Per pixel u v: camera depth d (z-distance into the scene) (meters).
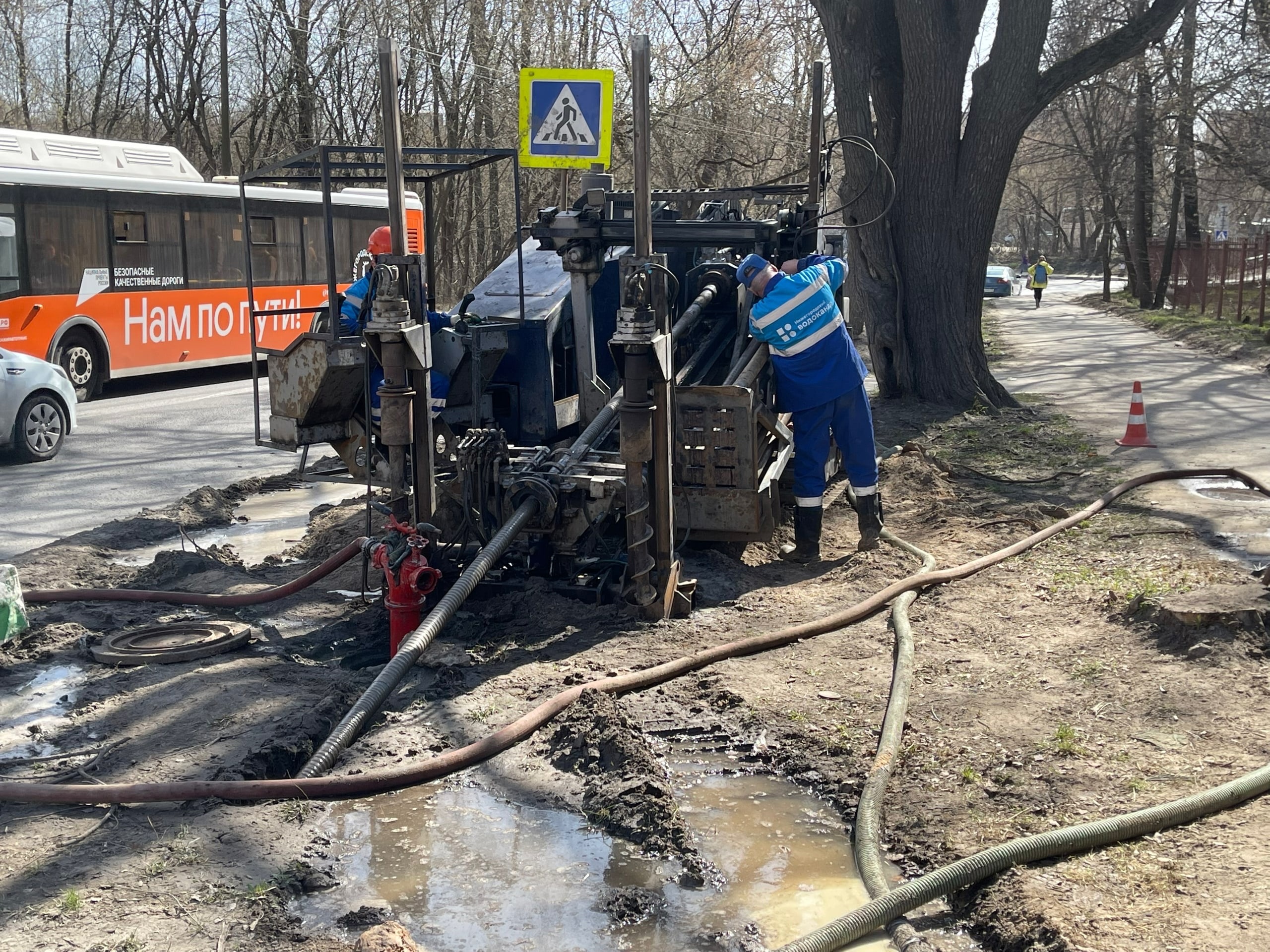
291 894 3.92
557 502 6.71
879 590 7.35
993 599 7.09
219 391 19.16
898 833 4.28
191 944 3.55
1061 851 3.93
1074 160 50.03
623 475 6.75
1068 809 4.33
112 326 18.14
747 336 8.81
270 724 5.16
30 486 11.16
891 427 14.24
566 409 8.52
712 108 29.47
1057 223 68.00
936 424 14.41
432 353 7.53
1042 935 3.46
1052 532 8.62
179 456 12.87
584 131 14.20
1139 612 6.39
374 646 6.38
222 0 34.69
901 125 15.77
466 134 34.94
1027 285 61.84
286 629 6.68
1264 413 15.08
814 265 7.96
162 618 6.77
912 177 15.77
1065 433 13.61
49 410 12.55
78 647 6.25
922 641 6.36
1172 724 5.06
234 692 5.55
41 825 4.29
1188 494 10.20
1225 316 32.75
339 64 36.25
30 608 6.97
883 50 15.85
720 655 6.07
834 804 4.61
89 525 9.57
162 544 8.93
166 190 18.98
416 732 5.20
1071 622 6.57
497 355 7.81
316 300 22.50
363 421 7.79
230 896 3.83
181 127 40.03
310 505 10.50
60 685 5.76
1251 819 4.19
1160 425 14.18
